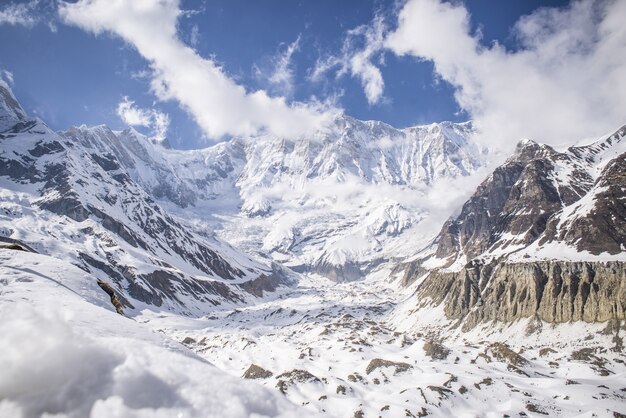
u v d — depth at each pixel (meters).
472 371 122.38
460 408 98.44
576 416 91.12
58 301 14.23
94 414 3.92
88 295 22.73
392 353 148.50
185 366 5.66
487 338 175.25
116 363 5.01
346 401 102.75
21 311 5.10
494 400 101.94
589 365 126.94
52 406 3.98
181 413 4.45
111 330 10.03
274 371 138.75
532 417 92.81
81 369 4.65
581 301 163.50
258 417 4.94
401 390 107.69
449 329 196.38
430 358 136.38
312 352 152.38
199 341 190.75
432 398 100.19
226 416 4.71
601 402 96.62
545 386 110.75
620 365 130.38
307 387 111.00
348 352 148.88
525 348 154.38
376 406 98.69
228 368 149.75
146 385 4.81
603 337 147.00
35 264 24.70
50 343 4.71
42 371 4.35
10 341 4.55
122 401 4.27
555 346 152.50
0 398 3.96
